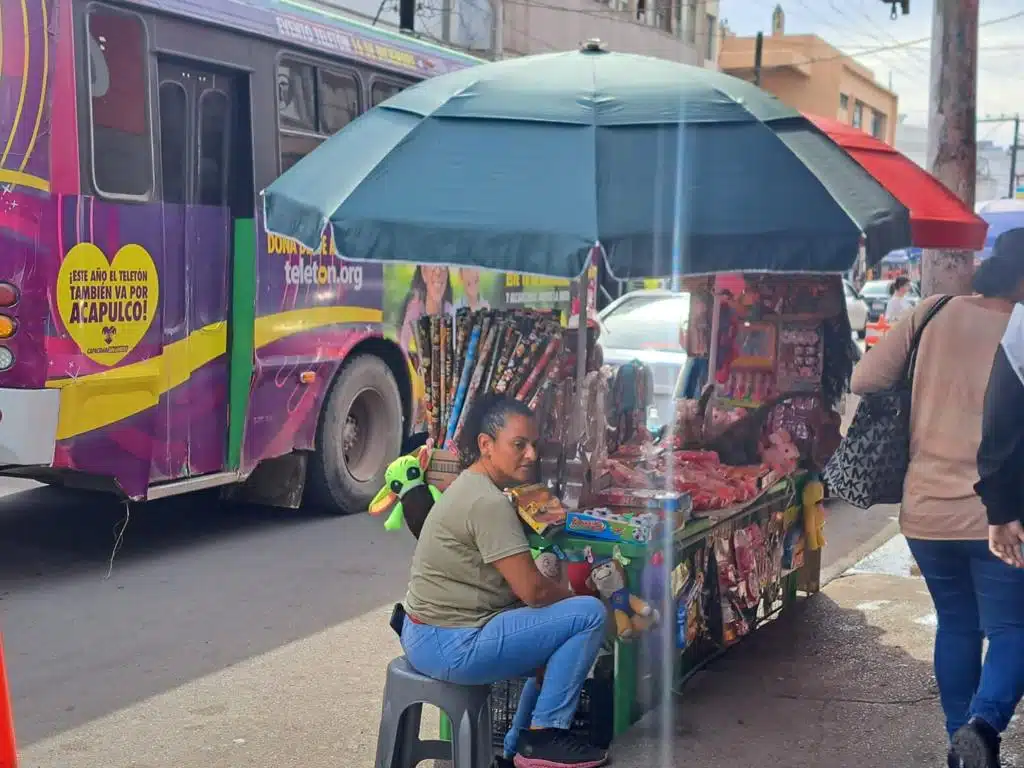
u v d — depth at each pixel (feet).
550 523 12.85
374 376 27.32
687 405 16.79
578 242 11.18
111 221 20.01
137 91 20.59
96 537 23.91
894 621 18.22
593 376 13.76
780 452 17.03
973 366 11.71
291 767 13.12
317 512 26.84
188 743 13.75
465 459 12.39
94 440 19.89
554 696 11.64
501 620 11.38
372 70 27.84
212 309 22.61
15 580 20.65
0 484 28.66
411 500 13.35
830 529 25.73
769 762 13.02
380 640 17.62
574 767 11.64
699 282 18.11
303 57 25.12
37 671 16.11
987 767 11.08
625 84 12.76
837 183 12.34
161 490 21.35
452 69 31.50
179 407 21.76
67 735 13.96
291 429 24.54
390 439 28.07
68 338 19.19
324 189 12.50
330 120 26.27
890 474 12.35
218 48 22.53
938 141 21.76
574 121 12.11
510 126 12.17
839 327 18.16
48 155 18.78
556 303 35.09
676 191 11.67
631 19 87.61
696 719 14.21
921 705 14.79
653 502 13.69
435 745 11.83
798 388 17.93
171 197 21.50
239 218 23.16
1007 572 11.41
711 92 12.78
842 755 13.25
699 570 15.01
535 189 11.59
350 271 26.05
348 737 13.97
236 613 18.89
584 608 11.59
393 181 12.00
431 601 11.39
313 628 18.16
